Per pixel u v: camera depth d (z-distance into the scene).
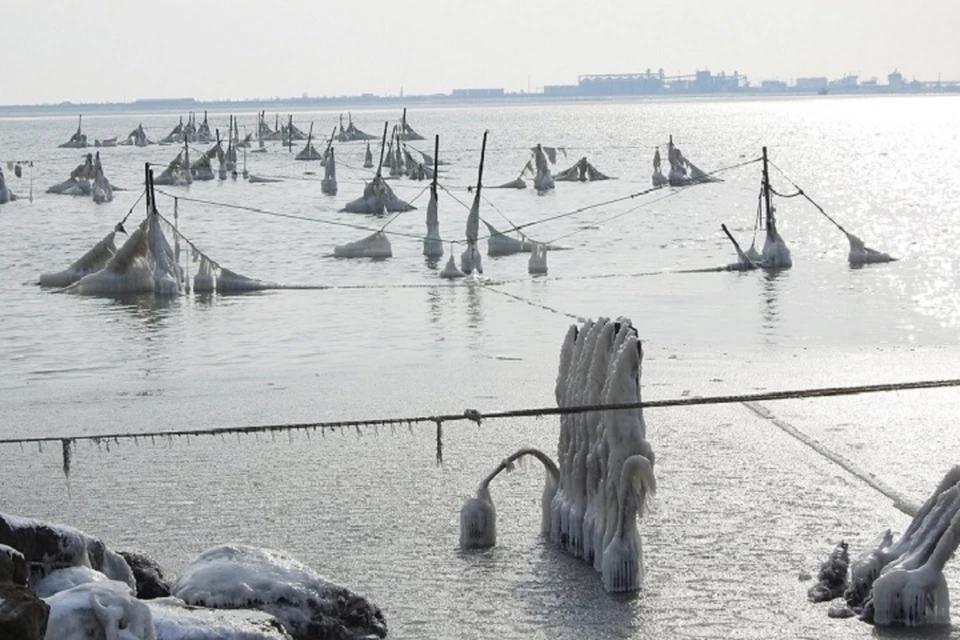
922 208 99.69
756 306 55.53
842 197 111.69
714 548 24.06
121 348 48.50
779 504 26.66
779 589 22.00
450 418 21.41
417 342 48.38
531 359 44.09
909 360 41.88
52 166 187.12
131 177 159.75
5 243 88.25
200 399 38.31
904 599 20.48
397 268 72.94
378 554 24.20
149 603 18.64
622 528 22.06
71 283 66.44
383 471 30.02
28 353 47.84
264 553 20.91
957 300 55.56
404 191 132.50
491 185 140.38
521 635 20.23
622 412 22.19
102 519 26.72
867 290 59.41
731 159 178.25
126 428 34.72
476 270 69.38
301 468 30.42
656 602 21.48
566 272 69.50
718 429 33.22
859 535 24.62
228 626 17.45
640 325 51.06
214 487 28.94
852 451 30.81
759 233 85.88
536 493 28.09
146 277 63.47
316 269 72.94
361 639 20.03
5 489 29.16
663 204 111.25
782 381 38.75
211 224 99.94
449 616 21.08
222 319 55.09
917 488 27.62
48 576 18.50
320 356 45.81
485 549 24.44
